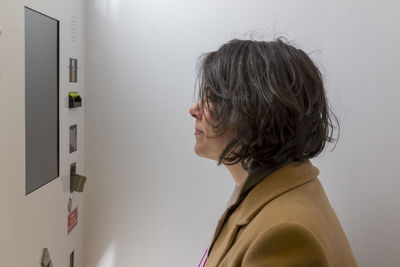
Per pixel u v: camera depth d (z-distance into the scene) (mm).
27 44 1374
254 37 2033
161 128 2145
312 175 761
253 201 723
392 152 2014
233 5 2035
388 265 2051
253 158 723
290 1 2006
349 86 2012
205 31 2061
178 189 2174
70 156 1925
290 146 690
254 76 684
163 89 2117
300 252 579
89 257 2256
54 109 1679
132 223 2219
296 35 2018
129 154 2174
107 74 2127
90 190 2211
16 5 1271
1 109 1193
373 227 2053
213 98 727
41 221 1562
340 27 1986
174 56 2090
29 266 1454
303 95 697
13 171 1290
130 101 2139
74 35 1921
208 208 2168
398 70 1973
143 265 2236
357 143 2033
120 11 2086
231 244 729
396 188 2023
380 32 1965
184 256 2207
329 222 708
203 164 2146
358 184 2049
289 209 638
